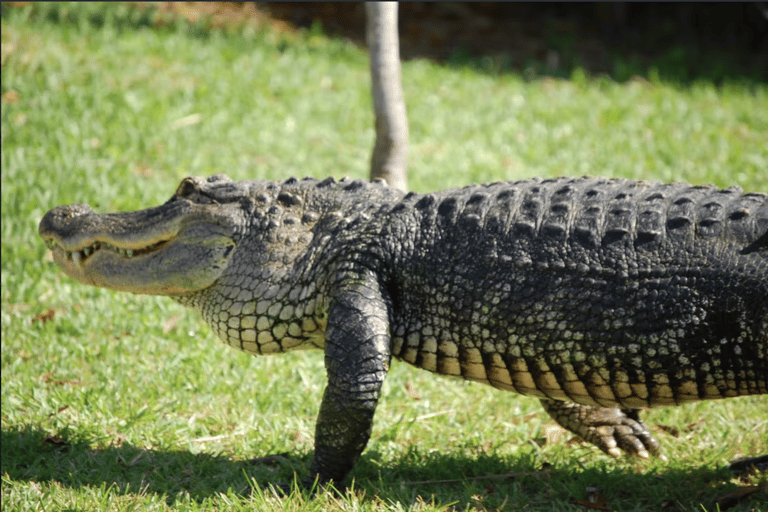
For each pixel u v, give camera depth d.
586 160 17.78
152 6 26.14
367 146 18.09
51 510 7.48
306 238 8.51
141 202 14.38
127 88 18.97
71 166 15.15
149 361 11.10
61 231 9.31
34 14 22.81
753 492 7.91
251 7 28.92
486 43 29.50
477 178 16.55
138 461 8.59
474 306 7.70
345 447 7.83
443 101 21.28
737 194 7.63
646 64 27.84
